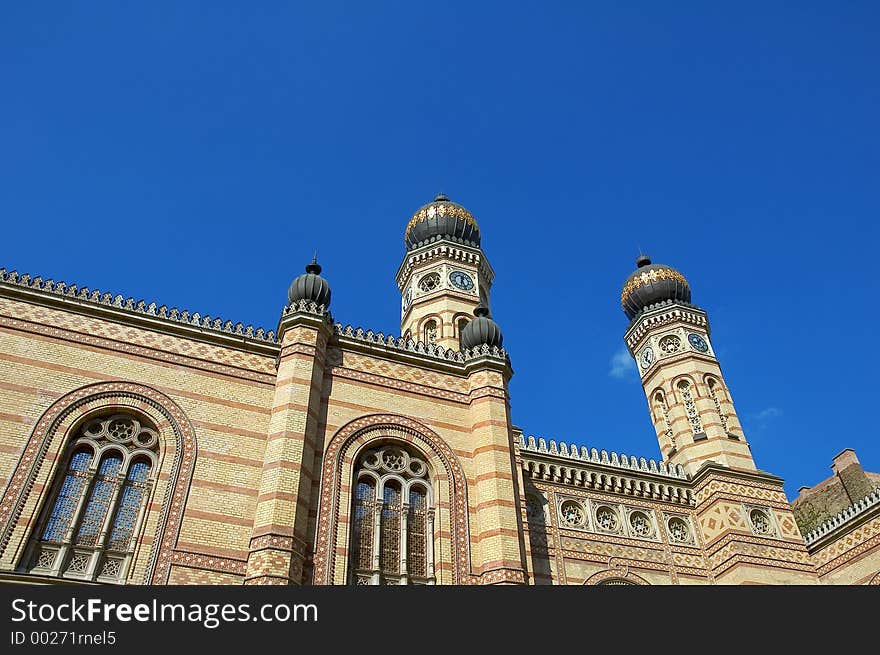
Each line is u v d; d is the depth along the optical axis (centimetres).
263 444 2000
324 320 2252
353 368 2269
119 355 2002
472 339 2516
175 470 1859
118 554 1717
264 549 1736
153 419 1938
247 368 2142
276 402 2055
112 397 1922
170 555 1720
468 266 3991
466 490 2145
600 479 3086
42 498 1705
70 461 1811
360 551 1953
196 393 2027
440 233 4141
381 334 2422
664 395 3819
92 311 2047
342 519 1947
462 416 2312
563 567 2750
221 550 1772
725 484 3173
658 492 3162
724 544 2988
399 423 2200
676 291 4216
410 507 2091
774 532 3072
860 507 3231
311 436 2023
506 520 2048
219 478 1891
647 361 4028
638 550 2930
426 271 3928
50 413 1828
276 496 1833
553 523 2869
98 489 1802
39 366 1889
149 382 1988
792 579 2925
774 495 3212
